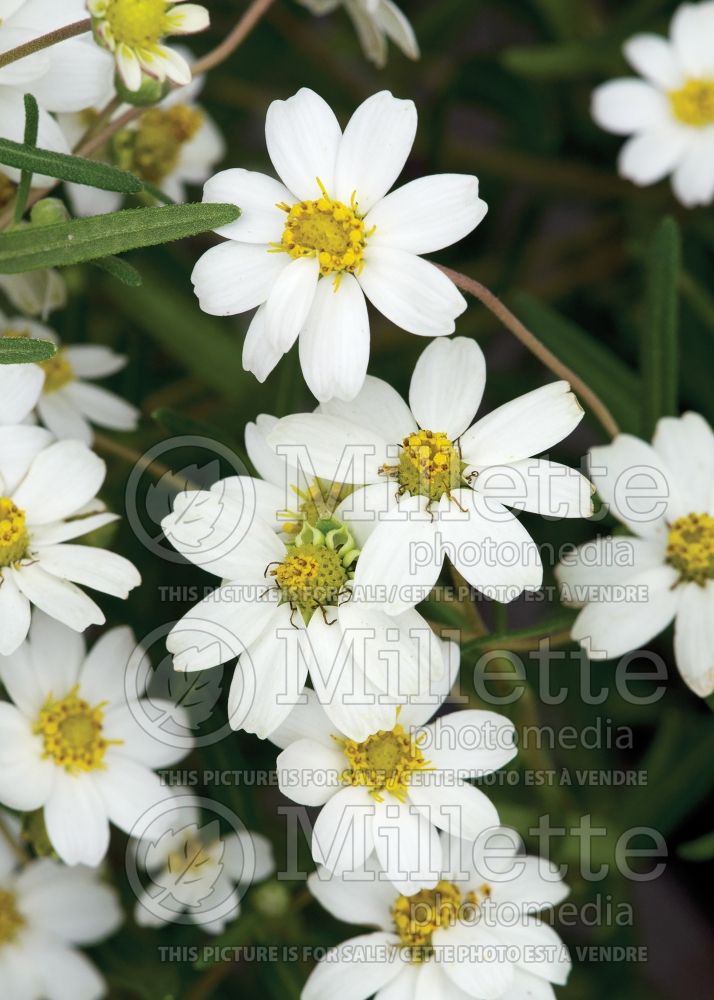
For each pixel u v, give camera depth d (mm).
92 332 346
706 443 278
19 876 287
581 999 319
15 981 286
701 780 312
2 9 269
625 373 312
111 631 274
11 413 268
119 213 256
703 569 275
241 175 261
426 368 259
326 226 257
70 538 267
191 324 331
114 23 263
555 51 350
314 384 256
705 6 341
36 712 272
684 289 338
